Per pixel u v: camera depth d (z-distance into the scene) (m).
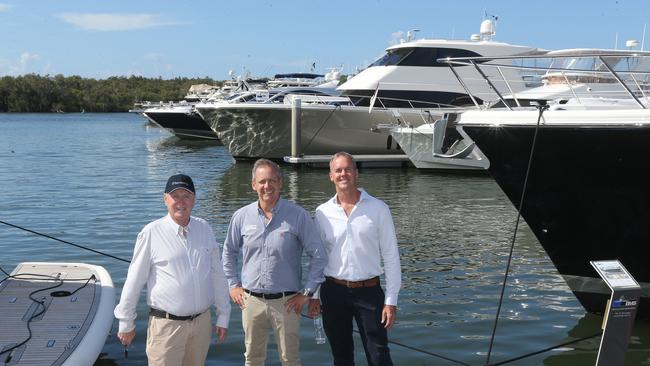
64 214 11.71
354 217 3.84
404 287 7.03
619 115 5.11
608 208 5.52
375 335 3.85
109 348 5.12
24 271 5.77
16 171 19.61
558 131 5.36
